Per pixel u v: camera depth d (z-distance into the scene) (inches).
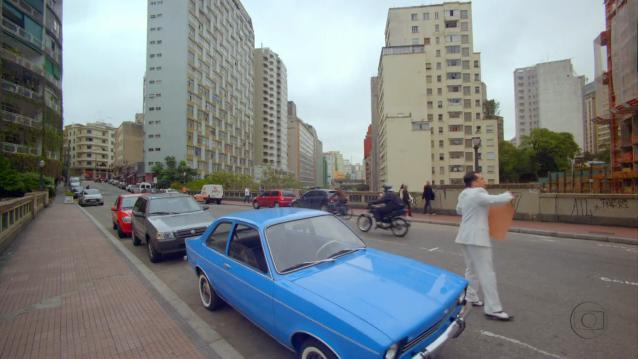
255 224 143.1
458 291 117.5
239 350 134.6
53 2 1478.8
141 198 344.8
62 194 1817.2
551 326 150.9
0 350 134.2
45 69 1379.2
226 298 153.3
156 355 129.8
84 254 303.1
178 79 2357.3
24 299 189.0
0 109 1127.0
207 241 175.3
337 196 597.6
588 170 921.5
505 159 2564.0
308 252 139.1
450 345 135.3
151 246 277.7
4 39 1180.5
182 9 2370.8
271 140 4512.8
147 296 192.9
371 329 91.8
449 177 2539.4
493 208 166.1
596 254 289.0
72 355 130.4
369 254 146.8
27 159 1234.0
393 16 2603.3
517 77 3976.4
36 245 347.9
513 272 233.5
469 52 2568.9
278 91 4756.4
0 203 335.9
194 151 2470.5
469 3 2568.9
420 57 2268.7
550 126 2861.7
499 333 144.7
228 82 3051.2
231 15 3134.8
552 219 477.7
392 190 418.9
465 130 2551.7
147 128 2395.4
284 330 114.6
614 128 1376.7
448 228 470.0
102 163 4284.0
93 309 174.1
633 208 414.9
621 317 158.9
